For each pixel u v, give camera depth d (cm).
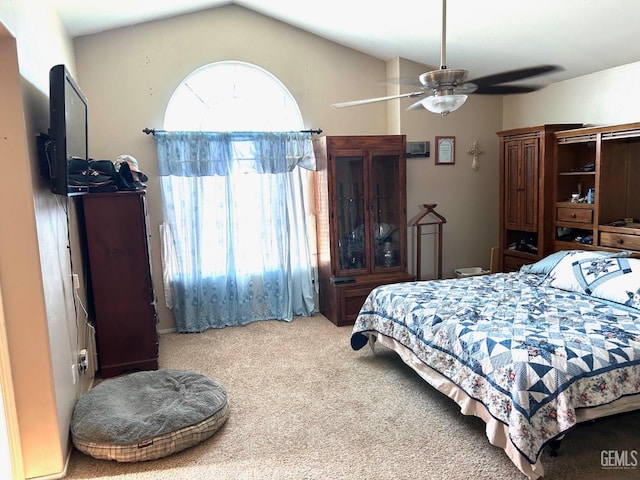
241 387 307
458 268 512
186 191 415
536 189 420
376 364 341
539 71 223
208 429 243
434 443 237
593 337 225
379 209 454
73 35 378
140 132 411
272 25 440
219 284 435
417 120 475
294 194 453
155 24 407
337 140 428
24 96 208
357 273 446
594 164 389
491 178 513
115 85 402
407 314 297
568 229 420
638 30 317
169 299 425
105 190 317
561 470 211
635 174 368
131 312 329
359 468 218
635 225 355
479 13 338
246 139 427
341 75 468
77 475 219
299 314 470
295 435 248
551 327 244
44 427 214
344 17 396
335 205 434
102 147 404
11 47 198
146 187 416
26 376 209
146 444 226
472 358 232
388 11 366
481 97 498
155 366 338
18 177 202
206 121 434
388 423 257
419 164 484
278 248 450
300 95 456
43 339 210
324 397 290
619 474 208
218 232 428
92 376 326
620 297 283
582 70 402
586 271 315
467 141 498
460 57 427
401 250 457
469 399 230
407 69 465
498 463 219
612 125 366
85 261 336
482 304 293
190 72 420
